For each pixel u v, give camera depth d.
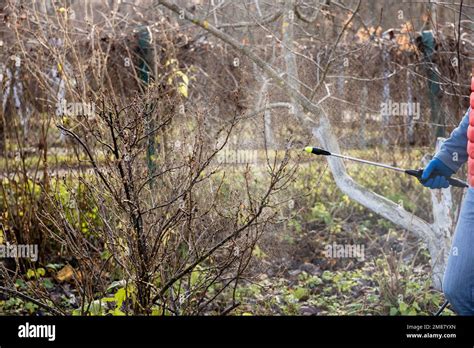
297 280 6.00
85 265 4.51
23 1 6.21
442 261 5.32
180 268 4.30
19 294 4.49
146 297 4.25
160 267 4.35
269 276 5.97
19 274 5.60
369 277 5.92
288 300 5.30
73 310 4.75
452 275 4.10
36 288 4.88
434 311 5.21
